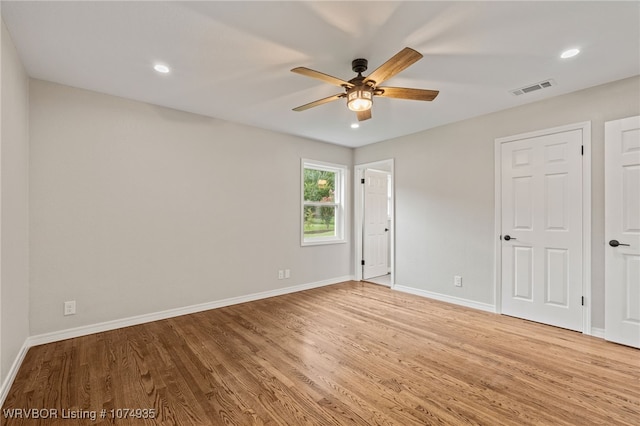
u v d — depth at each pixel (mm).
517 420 1684
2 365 1872
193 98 3104
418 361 2352
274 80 2691
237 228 3918
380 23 1897
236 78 2650
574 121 2947
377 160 4918
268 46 2160
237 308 3709
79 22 1875
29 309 2570
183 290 3463
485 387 2002
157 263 3279
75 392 1938
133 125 3127
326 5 1737
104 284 2953
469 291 3754
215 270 3719
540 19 1858
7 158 1954
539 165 3178
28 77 2576
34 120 2609
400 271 4551
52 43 2098
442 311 3576
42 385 2014
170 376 2131
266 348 2578
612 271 2693
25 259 2463
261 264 4156
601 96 2793
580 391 1953
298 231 4582
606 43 2123
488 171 3572
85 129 2857
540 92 2971
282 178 4387
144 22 1883
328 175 5199
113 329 2994
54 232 2697
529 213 3256
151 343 2676
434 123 3932
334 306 3785
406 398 1885
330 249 5035
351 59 2342
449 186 3951
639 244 2559
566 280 3004
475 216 3695
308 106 2562
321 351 2521
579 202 2920
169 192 3365
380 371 2201
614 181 2686
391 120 3807
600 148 2797
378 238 5695
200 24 1908
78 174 2820
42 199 2637
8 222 1987
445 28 1949
